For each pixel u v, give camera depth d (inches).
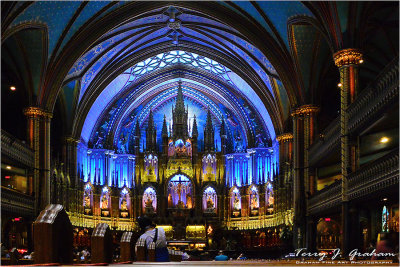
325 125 1480.1
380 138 933.2
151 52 1565.0
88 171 1689.2
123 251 356.5
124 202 1737.2
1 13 916.6
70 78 1390.3
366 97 794.8
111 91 1669.5
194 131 1782.7
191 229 1691.7
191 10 1334.9
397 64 651.5
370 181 778.2
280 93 1470.2
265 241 1621.6
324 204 1062.4
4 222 1189.1
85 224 1587.1
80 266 170.1
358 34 925.8
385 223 998.4
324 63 1227.2
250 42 1290.6
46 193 1228.5
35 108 1226.0
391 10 1002.1
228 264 222.2
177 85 1835.6
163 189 1745.8
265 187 1668.3
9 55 1202.0
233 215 1734.7
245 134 1760.6
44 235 188.2
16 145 1096.8
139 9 1283.2
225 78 1704.0
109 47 1422.2
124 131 1813.5
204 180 1764.3
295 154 1249.4
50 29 1155.9
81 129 1550.2
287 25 1154.0
